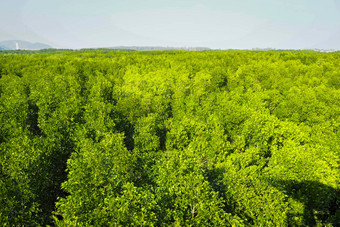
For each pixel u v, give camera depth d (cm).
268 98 5866
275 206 2191
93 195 2012
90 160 2297
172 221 1964
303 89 6575
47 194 2711
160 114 5225
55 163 3027
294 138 3588
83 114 4212
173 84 7331
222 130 3641
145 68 10619
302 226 2353
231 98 5859
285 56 13862
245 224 2222
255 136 3725
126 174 2517
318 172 2520
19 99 4569
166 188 2145
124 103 5066
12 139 2805
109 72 9594
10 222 1912
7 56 11544
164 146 4184
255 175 2464
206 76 7931
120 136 2994
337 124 4072
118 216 1725
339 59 12375
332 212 2789
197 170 2331
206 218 1898
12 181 2198
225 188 2392
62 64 10431
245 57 13838
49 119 3728
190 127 3791
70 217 1798
